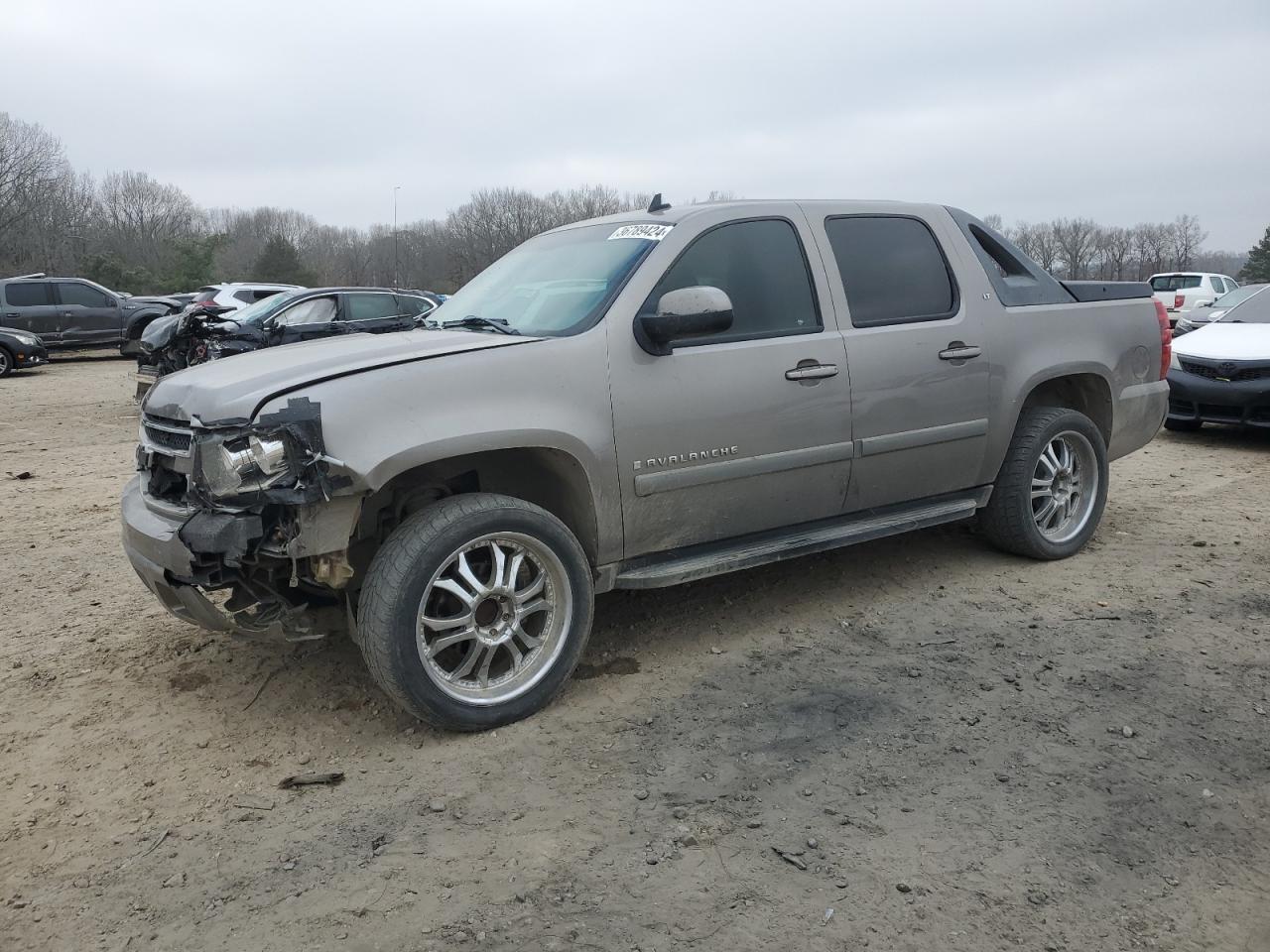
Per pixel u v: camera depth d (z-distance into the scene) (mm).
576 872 2578
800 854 2621
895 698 3561
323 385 3096
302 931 2377
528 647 3516
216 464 3068
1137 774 2984
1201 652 3904
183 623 4590
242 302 18094
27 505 7246
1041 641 4062
